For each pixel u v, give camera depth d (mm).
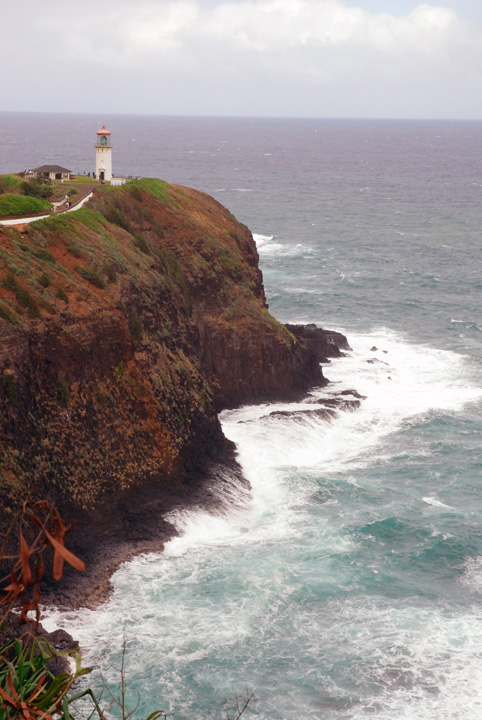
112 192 69812
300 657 35031
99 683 32875
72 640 34438
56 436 45031
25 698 8086
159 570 42125
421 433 62812
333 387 71062
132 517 46375
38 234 53594
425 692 32781
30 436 43062
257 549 44844
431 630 37094
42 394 45281
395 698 32375
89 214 61938
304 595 40000
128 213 68750
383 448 60062
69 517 43719
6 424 41469
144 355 53625
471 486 53375
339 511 49625
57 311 47719
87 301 50500
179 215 72812
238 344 67000
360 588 40781
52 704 7980
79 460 45750
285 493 52312
